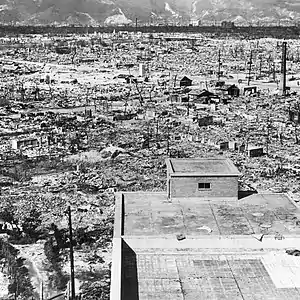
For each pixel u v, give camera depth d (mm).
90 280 53719
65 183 84938
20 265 56938
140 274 34125
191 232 38812
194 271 34594
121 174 90062
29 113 144375
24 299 50281
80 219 69438
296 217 41625
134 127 129000
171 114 146500
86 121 134625
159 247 37062
